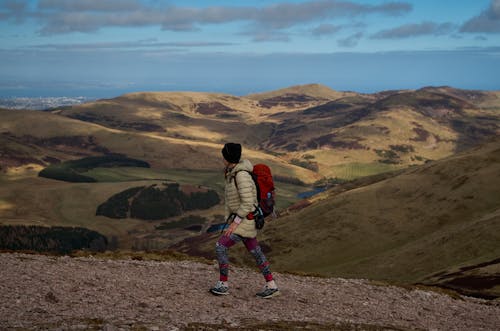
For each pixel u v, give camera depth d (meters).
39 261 11.36
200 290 10.22
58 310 7.26
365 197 162.00
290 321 8.46
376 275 109.50
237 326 7.52
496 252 92.19
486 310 14.78
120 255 14.92
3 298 7.46
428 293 15.45
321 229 152.00
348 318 9.74
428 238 124.12
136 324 6.81
